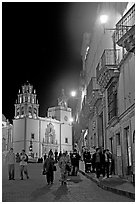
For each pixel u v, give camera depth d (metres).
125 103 17.98
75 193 13.07
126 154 18.16
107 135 23.59
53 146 89.38
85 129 41.72
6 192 13.38
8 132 87.75
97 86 28.22
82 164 34.56
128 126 17.47
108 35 23.09
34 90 91.12
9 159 20.14
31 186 16.08
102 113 26.94
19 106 88.00
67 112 96.31
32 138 84.44
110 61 20.72
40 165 38.44
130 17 16.92
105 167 19.11
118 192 12.47
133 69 16.03
